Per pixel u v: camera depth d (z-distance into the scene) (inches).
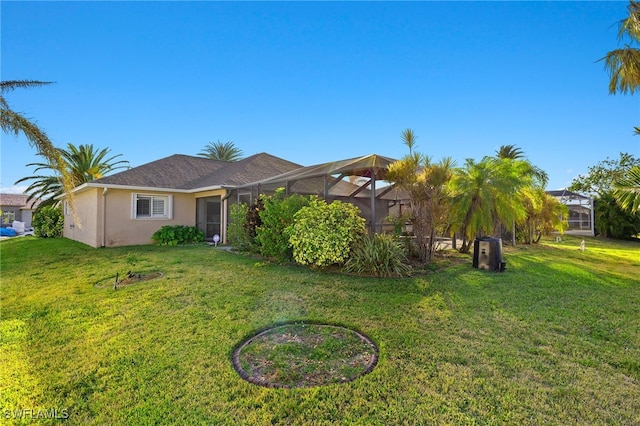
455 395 108.8
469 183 417.1
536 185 568.4
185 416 101.0
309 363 132.9
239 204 462.9
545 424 94.8
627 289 245.3
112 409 104.9
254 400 108.0
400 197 473.4
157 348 145.8
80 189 562.9
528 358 134.0
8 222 1465.3
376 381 117.7
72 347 148.0
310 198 349.7
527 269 322.0
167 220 586.9
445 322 174.4
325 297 220.4
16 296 230.2
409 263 330.3
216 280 269.1
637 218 792.9
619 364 129.1
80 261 378.6
